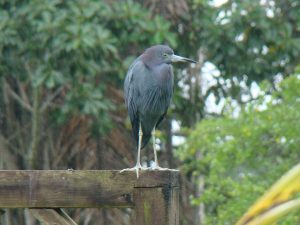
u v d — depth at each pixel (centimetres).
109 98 1612
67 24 1466
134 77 1026
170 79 1027
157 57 1026
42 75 1467
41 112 1630
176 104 1644
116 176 630
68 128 1628
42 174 634
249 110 1265
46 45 1472
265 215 489
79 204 631
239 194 1230
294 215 1117
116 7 1569
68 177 633
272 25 1636
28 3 1491
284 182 485
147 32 1566
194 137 1327
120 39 1570
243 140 1271
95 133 1580
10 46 1511
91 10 1492
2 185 635
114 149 1617
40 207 634
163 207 623
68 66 1485
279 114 1231
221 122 1290
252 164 1303
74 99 1492
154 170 627
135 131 1059
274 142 1275
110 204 629
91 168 1611
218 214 1316
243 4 1625
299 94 1234
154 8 1634
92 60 1488
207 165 1564
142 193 626
